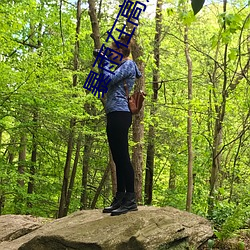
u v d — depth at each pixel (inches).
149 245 164.1
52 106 429.7
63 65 447.8
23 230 252.7
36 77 423.8
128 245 166.2
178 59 573.3
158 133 534.0
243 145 553.9
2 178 490.0
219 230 216.8
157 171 740.0
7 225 263.0
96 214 216.4
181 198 605.6
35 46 526.0
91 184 717.3
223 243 196.4
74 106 445.4
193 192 518.0
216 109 468.1
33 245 187.3
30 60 411.2
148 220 181.3
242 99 424.8
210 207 262.5
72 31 474.3
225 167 572.1
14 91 403.5
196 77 550.3
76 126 502.3
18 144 565.0
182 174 616.4
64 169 561.6
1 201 643.5
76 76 493.0
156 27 468.4
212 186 402.0
